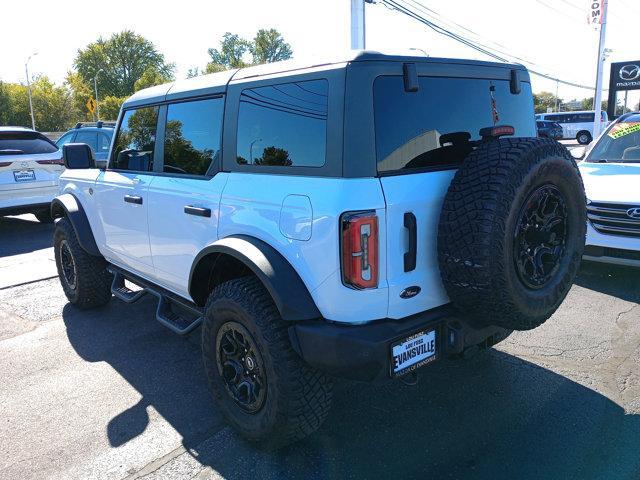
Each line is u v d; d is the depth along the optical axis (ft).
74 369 13.62
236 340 9.83
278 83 9.30
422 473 9.12
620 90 73.36
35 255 26.50
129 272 15.34
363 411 11.12
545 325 15.17
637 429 10.11
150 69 266.36
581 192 9.35
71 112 242.58
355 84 8.20
